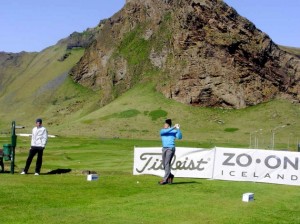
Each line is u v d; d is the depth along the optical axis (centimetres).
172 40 13400
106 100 15675
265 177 2402
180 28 12938
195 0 12744
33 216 1405
